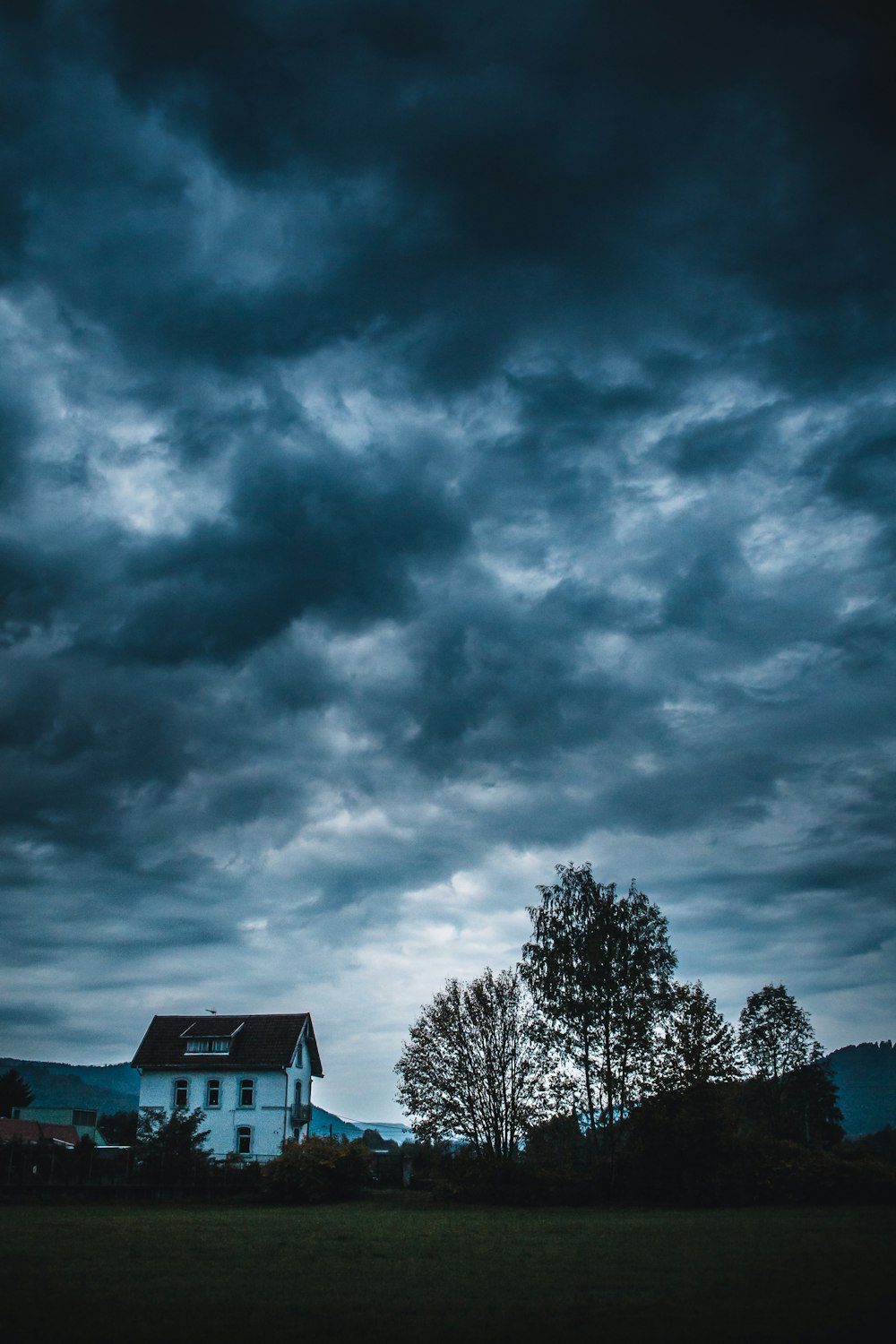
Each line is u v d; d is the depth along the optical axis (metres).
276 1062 68.25
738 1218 34.12
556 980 50.31
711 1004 46.53
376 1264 20.27
